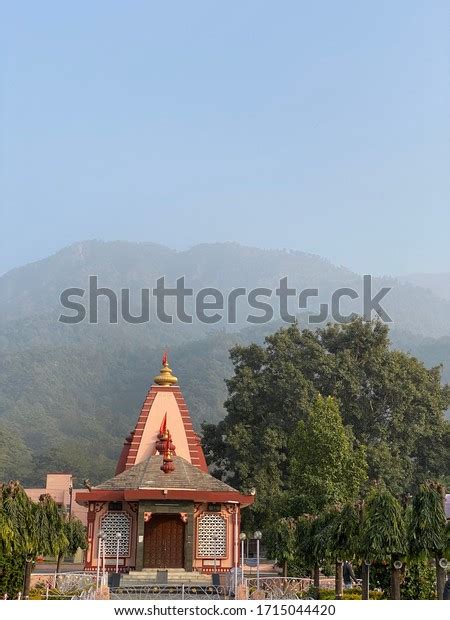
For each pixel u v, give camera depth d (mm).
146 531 48000
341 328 85625
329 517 36562
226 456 79312
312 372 81000
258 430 76812
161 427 54656
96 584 36344
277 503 65438
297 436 60219
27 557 31797
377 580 35375
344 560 33750
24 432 179625
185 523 47156
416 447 83000
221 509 49094
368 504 30953
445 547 27750
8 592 32562
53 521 33438
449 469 82188
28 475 139375
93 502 48531
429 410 82500
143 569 46594
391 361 81500
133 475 49656
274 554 44000
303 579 39938
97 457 158000
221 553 48344
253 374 80750
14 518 29938
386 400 81500
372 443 79750
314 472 57438
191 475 49625
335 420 58438
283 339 81625
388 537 29031
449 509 38375
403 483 77625
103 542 47312
